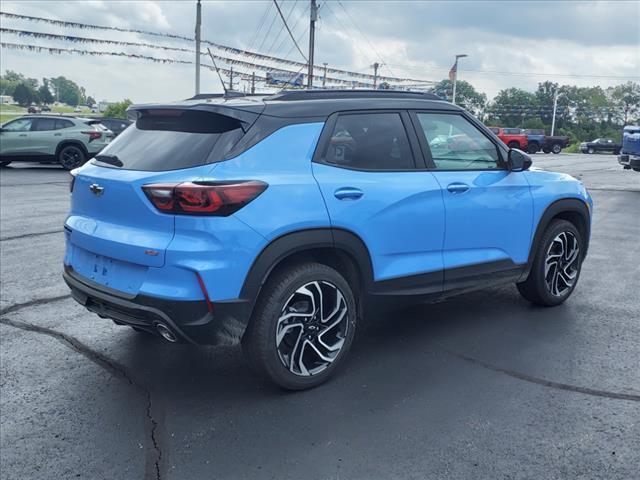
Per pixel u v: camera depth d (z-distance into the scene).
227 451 3.18
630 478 2.91
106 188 3.65
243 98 4.08
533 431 3.32
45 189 13.70
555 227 5.20
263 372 3.64
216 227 3.30
